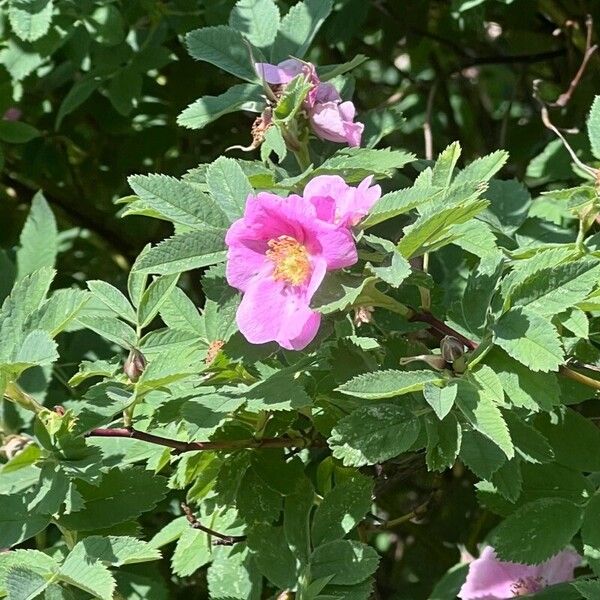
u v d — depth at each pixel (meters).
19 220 0.93
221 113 0.54
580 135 0.76
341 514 0.50
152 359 0.50
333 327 0.47
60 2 0.73
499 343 0.44
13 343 0.48
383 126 0.59
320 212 0.44
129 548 0.45
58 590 0.45
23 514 0.47
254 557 0.51
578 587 0.47
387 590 0.79
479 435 0.46
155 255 0.46
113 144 0.92
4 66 0.79
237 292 0.47
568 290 0.44
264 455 0.52
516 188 0.60
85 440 0.49
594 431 0.50
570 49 0.86
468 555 0.69
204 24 0.78
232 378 0.51
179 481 0.53
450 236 0.46
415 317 0.47
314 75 0.53
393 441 0.45
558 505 0.49
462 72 1.02
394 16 0.90
